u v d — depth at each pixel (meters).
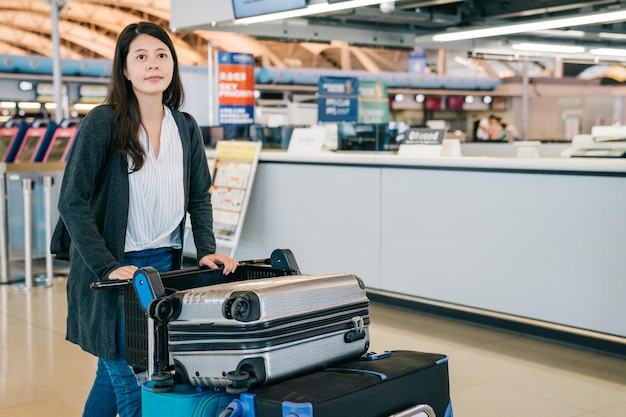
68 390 3.58
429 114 20.09
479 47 8.56
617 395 3.44
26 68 14.44
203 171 2.34
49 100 14.82
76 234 2.02
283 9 6.03
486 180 4.43
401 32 8.00
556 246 4.13
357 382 1.64
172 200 2.21
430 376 1.80
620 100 20.33
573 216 4.04
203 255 2.28
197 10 7.02
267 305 1.65
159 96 2.17
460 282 4.64
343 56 21.58
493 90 20.30
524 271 4.29
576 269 4.05
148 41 2.08
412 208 4.88
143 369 1.90
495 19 7.19
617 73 20.23
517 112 20.77
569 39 8.18
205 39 20.00
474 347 4.27
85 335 2.11
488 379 3.68
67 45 18.72
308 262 5.64
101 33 19.19
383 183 5.05
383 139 5.27
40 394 3.52
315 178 5.52
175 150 2.21
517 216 4.30
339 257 5.41
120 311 2.06
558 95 20.94
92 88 15.27
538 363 3.95
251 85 8.09
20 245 6.52
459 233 4.61
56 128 6.98
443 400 1.84
